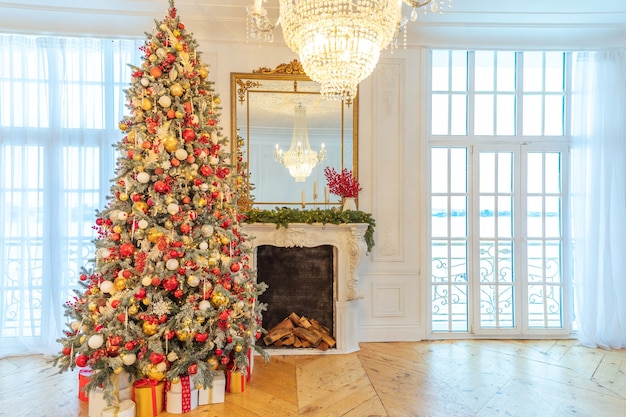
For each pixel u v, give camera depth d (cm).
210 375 251
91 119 374
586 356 354
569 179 404
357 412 253
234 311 272
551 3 337
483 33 385
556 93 408
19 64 365
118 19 361
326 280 379
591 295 381
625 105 387
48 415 248
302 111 386
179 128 260
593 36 388
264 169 381
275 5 340
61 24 362
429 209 403
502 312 405
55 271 361
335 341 366
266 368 324
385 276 394
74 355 240
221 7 345
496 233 406
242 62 383
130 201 257
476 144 407
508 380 303
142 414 245
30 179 367
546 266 407
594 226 382
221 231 272
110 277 250
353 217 357
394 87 395
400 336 393
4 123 362
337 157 388
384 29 227
